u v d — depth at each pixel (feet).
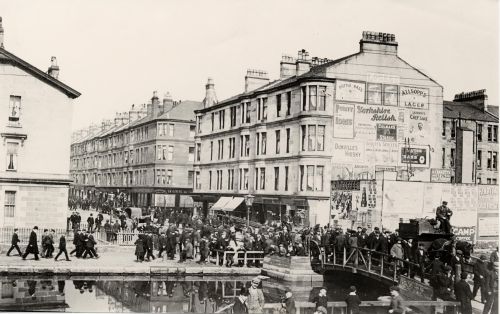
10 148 134.10
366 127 160.86
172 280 104.01
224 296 91.76
